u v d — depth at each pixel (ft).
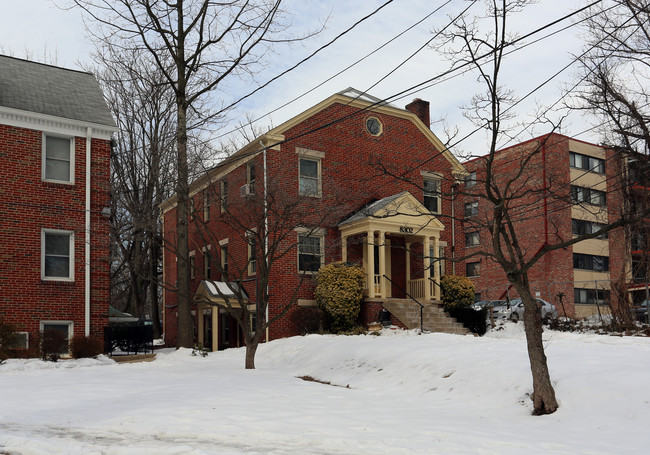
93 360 61.31
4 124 65.51
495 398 38.65
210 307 90.27
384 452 24.22
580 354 46.83
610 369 39.11
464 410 36.68
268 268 58.59
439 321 81.15
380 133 89.92
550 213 125.70
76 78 78.59
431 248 90.94
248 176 85.05
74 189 69.00
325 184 81.66
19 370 54.03
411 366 48.73
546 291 126.62
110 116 73.41
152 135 100.94
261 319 58.08
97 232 69.97
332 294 77.82
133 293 126.31
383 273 81.30
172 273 110.11
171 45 72.74
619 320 78.95
